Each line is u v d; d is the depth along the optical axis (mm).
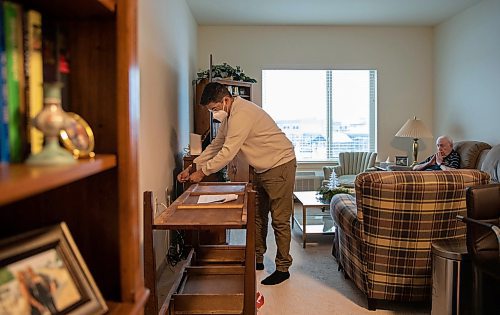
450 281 2113
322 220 4449
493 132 4953
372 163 5844
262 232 3201
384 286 2420
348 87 6430
